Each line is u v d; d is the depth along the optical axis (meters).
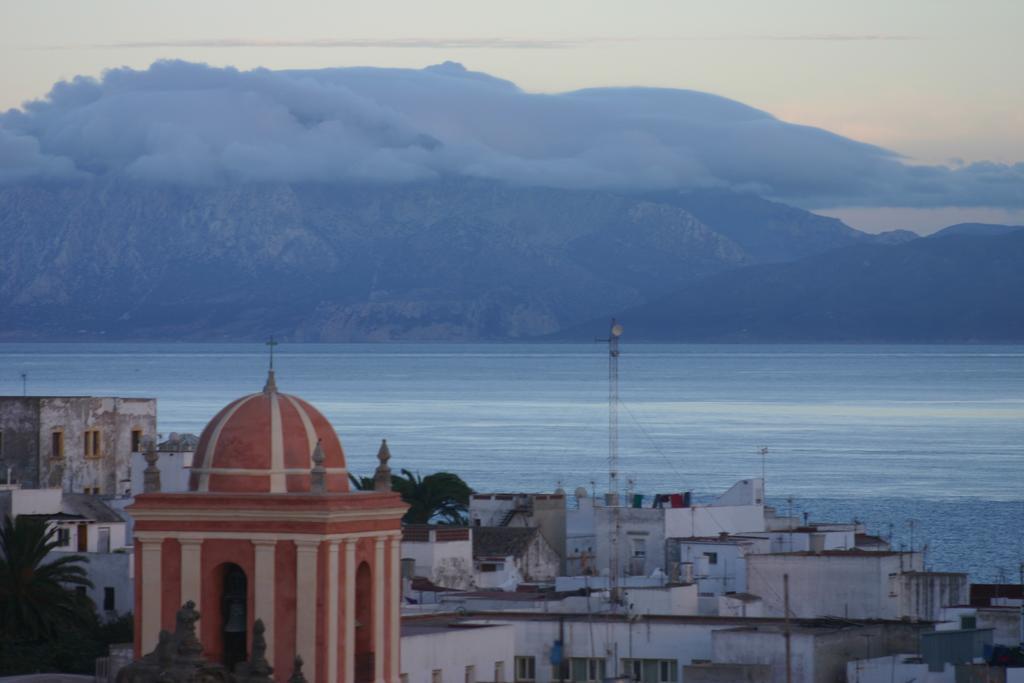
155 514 109.81
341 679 109.31
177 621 104.31
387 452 117.31
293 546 108.56
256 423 111.25
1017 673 184.12
